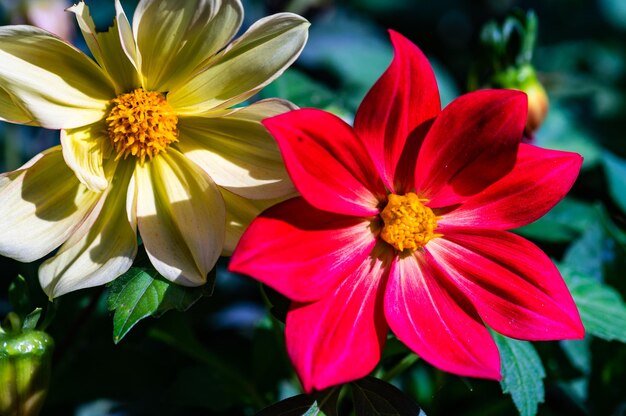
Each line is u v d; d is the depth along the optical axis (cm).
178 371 50
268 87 50
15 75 39
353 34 67
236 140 41
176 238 40
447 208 41
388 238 40
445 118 40
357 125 40
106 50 41
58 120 40
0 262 51
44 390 41
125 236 40
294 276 38
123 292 40
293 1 61
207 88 41
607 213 51
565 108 65
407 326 39
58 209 40
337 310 39
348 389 49
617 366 50
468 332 39
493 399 49
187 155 41
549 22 82
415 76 40
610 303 46
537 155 41
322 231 39
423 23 82
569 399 50
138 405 49
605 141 66
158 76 41
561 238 50
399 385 51
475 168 41
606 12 82
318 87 50
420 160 40
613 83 74
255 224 38
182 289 40
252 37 40
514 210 41
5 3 52
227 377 48
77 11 38
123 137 41
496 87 50
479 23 82
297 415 40
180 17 40
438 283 40
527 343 43
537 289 40
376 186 40
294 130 38
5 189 40
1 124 56
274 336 49
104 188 40
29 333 41
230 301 54
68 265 40
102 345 48
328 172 39
